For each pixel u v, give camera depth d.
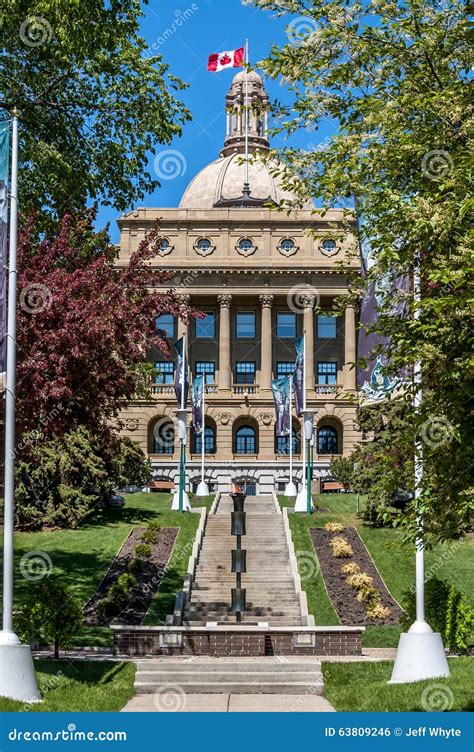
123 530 48.31
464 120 16.31
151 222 88.12
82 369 26.11
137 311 27.45
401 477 16.70
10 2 30.48
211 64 76.88
